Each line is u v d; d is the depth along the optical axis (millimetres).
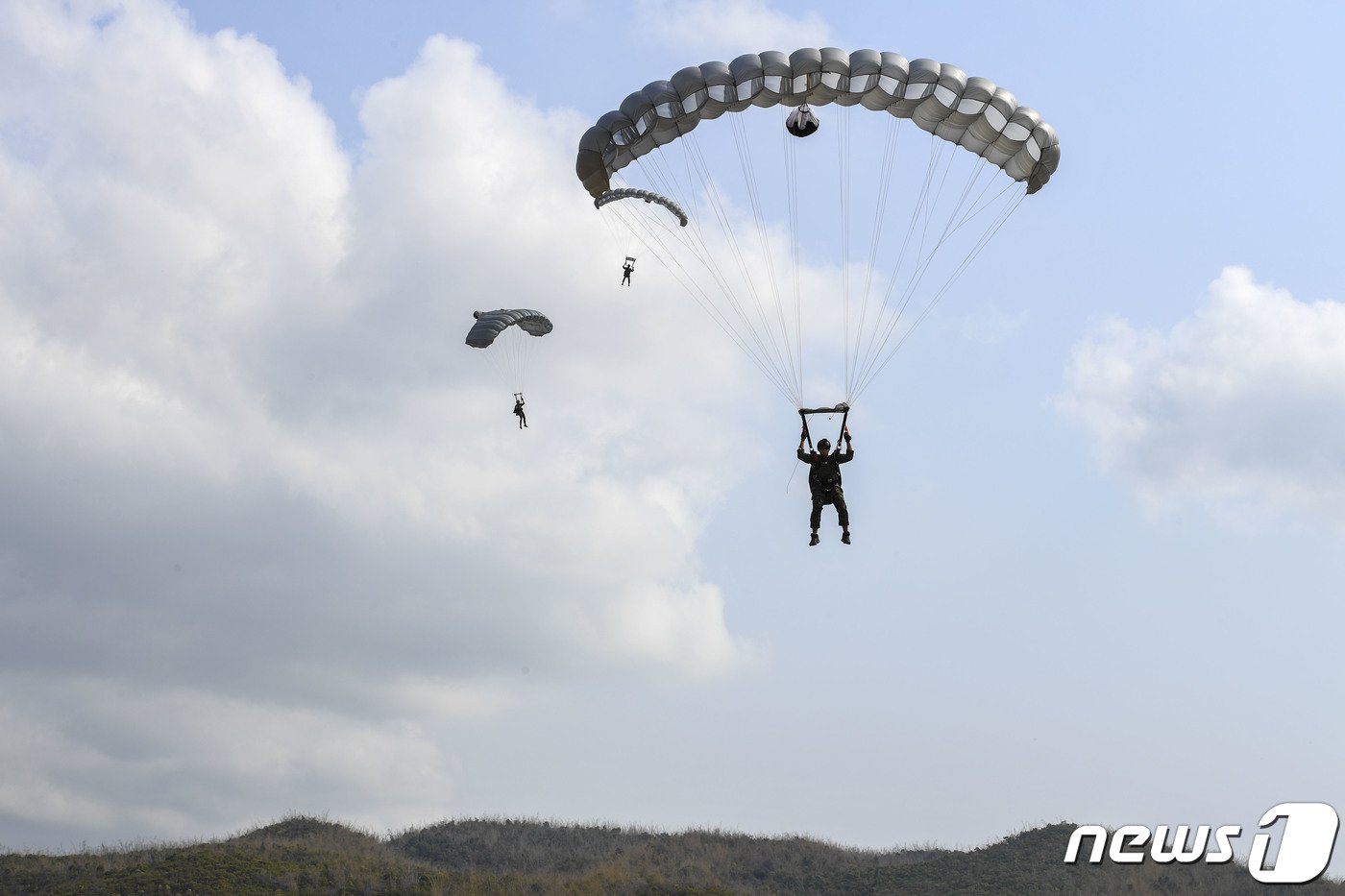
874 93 31547
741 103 31156
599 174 33188
